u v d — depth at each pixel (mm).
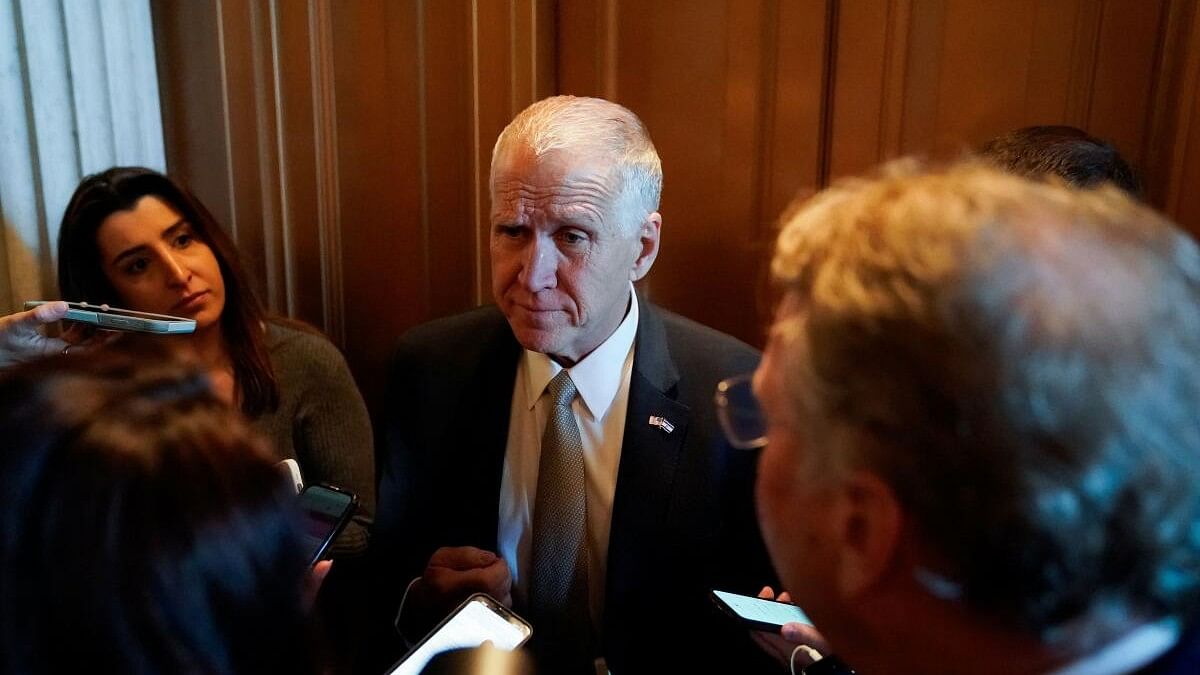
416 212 1491
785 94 1334
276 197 1510
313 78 1449
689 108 1386
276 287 1549
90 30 1377
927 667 381
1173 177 1161
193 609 375
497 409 1044
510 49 1380
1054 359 307
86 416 400
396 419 1114
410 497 1096
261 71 1453
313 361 1390
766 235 1388
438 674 735
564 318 911
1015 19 1210
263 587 404
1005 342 311
